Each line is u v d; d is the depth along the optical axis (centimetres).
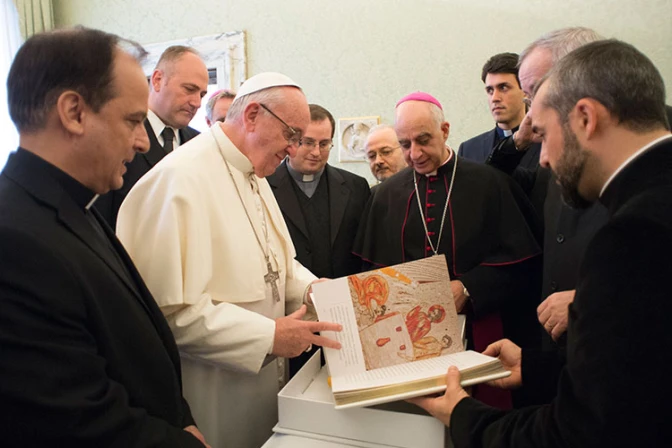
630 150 89
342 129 431
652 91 89
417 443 109
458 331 131
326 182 264
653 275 74
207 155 161
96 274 97
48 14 500
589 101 90
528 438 88
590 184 96
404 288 130
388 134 286
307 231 252
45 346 81
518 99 302
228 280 154
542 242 210
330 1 429
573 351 81
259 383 162
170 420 109
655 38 346
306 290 176
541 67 166
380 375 118
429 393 108
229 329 135
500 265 200
